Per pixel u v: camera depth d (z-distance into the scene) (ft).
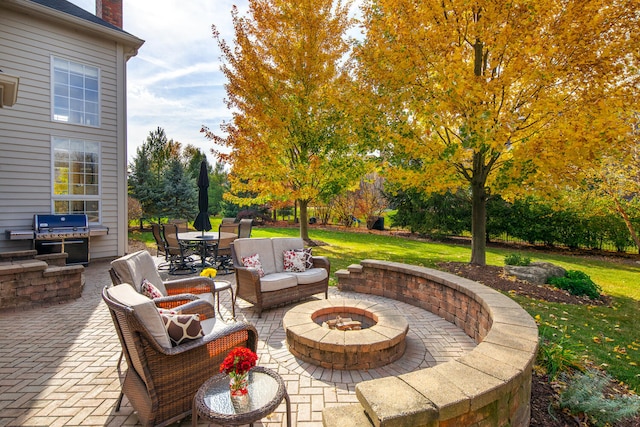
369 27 22.11
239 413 5.97
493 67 19.21
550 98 17.89
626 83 17.31
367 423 5.53
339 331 11.71
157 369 7.42
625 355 12.27
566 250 39.29
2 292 15.78
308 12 30.04
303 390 9.63
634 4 16.12
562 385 9.57
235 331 8.70
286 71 31.68
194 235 26.55
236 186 35.35
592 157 17.71
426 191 24.50
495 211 42.50
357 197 57.72
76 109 27.68
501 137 18.22
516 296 18.30
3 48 24.30
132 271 10.52
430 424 5.47
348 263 27.91
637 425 8.40
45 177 26.30
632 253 36.76
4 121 24.41
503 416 6.47
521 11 17.46
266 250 18.42
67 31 27.04
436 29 19.88
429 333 13.98
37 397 9.00
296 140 33.47
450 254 33.24
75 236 25.44
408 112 22.09
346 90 28.45
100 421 8.04
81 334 13.30
